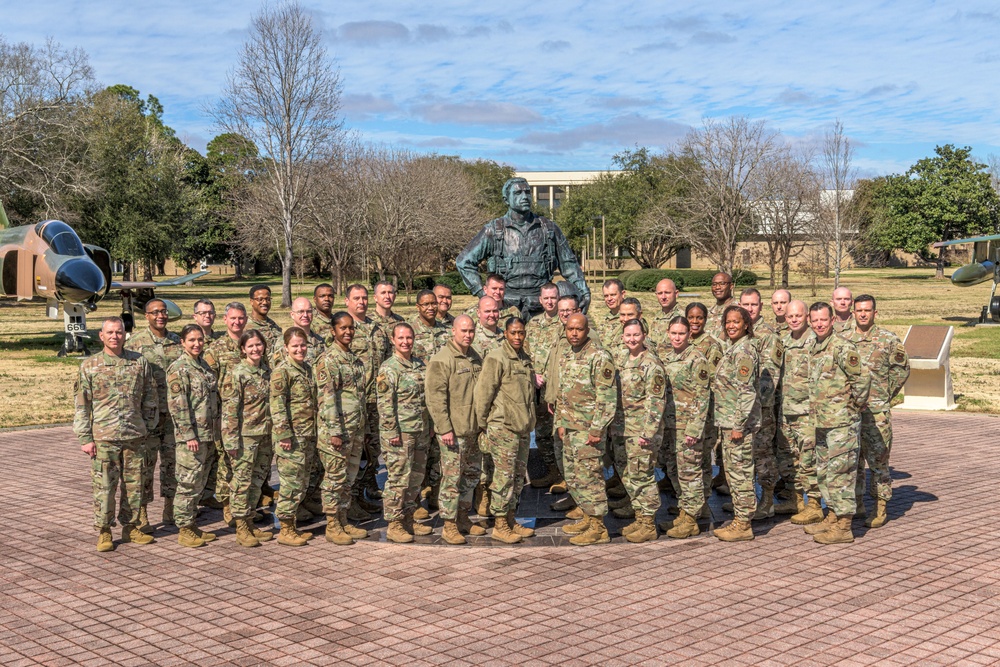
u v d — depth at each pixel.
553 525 8.17
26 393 17.38
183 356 7.74
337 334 7.69
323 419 7.58
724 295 9.78
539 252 10.53
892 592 6.33
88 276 22.73
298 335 7.56
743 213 52.31
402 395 7.55
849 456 7.45
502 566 7.05
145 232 55.09
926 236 74.00
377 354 8.87
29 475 10.55
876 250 86.25
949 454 11.09
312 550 7.58
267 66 42.38
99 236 55.22
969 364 20.42
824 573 6.76
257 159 53.44
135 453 7.75
